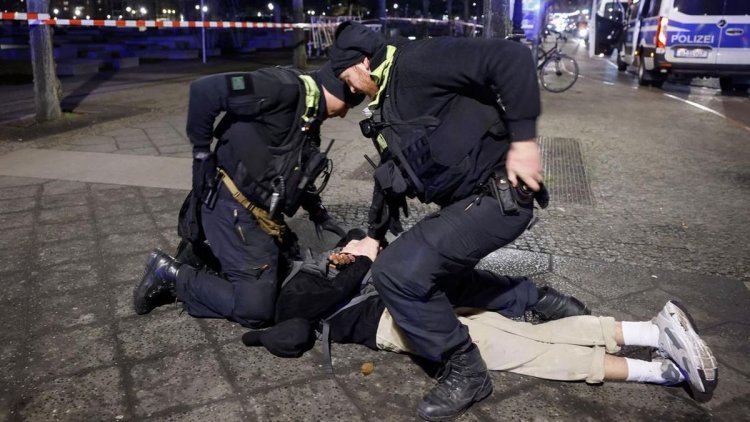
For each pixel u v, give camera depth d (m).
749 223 4.45
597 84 13.70
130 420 2.20
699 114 9.52
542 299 2.76
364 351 2.66
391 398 2.35
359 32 2.22
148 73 14.18
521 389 2.41
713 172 5.93
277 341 2.53
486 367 2.32
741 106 10.57
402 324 2.26
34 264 3.44
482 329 2.48
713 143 7.30
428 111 2.07
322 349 2.64
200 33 21.34
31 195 4.67
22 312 2.93
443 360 2.27
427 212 4.48
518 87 1.88
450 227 2.12
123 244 3.75
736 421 2.25
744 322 2.98
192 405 2.28
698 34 12.06
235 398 2.32
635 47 14.55
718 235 4.18
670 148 6.97
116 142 6.63
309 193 2.75
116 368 2.50
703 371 2.18
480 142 2.07
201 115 2.38
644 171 5.92
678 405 2.33
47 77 7.68
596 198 5.00
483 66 1.91
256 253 2.63
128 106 9.12
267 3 30.72
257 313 2.64
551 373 2.42
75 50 15.84
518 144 1.94
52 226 4.03
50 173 5.30
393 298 2.20
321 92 2.47
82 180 5.09
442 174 2.08
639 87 13.33
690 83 14.42
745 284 3.40
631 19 15.78
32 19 7.35
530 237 4.05
